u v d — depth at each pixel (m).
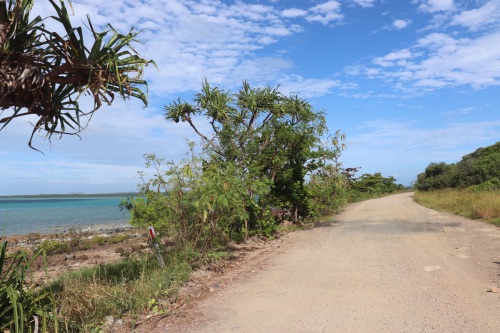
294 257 9.77
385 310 5.52
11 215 50.34
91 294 5.65
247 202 11.70
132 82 5.06
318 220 19.19
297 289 6.77
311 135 15.57
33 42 4.69
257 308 5.85
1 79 4.35
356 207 30.50
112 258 12.66
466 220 17.27
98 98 4.83
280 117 14.74
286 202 16.64
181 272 7.51
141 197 9.39
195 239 9.14
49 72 4.66
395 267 8.09
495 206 18.17
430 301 5.84
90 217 45.97
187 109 14.15
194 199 8.66
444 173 53.44
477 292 6.24
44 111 4.73
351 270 7.98
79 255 13.77
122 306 5.69
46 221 39.16
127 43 4.98
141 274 6.89
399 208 27.53
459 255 9.21
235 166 10.73
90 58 4.77
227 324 5.25
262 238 13.11
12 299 4.14
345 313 5.47
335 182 23.23
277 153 14.55
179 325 5.27
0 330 4.26
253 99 14.11
